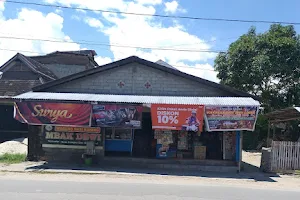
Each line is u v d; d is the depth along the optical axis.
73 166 14.52
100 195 8.69
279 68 23.75
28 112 14.55
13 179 11.02
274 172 14.88
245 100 14.77
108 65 16.17
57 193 8.80
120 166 15.06
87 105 14.34
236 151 14.86
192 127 13.76
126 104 14.19
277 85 26.06
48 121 14.48
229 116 13.75
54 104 14.48
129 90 16.27
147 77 16.28
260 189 10.80
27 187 9.56
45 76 25.70
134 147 16.30
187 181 12.01
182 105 13.83
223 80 26.92
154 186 10.45
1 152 17.75
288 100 25.91
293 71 24.47
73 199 8.13
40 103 14.53
